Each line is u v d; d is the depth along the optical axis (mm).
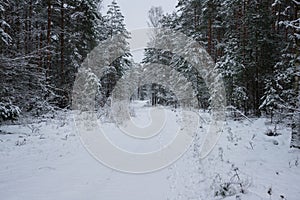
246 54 16469
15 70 13242
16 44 15445
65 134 11586
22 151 8203
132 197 4387
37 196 4383
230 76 15578
